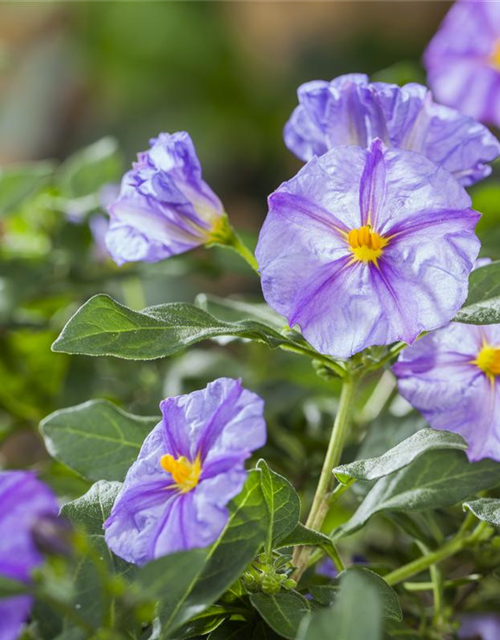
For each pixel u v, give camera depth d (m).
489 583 0.40
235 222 0.87
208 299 0.40
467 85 0.45
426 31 0.88
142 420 0.38
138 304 0.49
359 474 0.33
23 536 0.32
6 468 0.43
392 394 0.40
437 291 0.33
